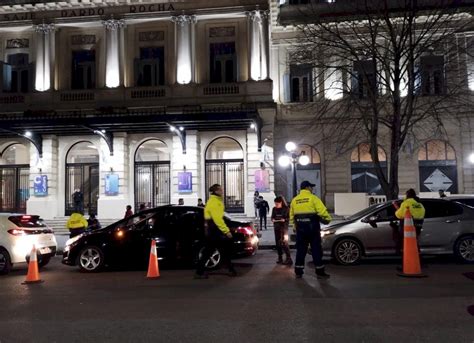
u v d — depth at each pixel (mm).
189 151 26438
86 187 27766
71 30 28484
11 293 9320
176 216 12469
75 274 12008
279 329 6090
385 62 18797
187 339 5746
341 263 12000
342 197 23906
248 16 26953
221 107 25828
